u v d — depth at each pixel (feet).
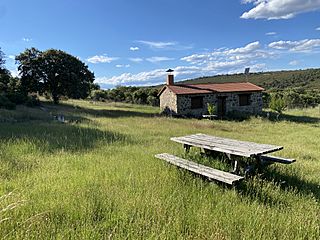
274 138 48.14
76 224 12.09
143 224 12.00
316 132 59.26
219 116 98.32
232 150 19.19
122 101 171.53
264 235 11.44
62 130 43.32
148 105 151.64
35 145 29.63
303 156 31.40
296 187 18.01
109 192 15.55
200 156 24.00
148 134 45.16
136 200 14.23
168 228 11.58
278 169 22.35
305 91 185.98
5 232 10.89
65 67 123.34
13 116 63.36
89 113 91.20
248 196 15.92
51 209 13.30
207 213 13.24
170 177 18.69
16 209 12.94
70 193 15.43
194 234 11.51
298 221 13.05
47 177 18.88
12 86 108.06
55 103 124.57
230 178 16.46
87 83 134.31
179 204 14.15
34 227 11.43
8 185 17.04
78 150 29.25
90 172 20.10
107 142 34.91
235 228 12.09
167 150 29.55
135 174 19.30
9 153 26.32
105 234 11.14
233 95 104.47
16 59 120.37
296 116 100.89
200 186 17.22
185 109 97.91
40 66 120.37
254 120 86.22
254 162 21.09
